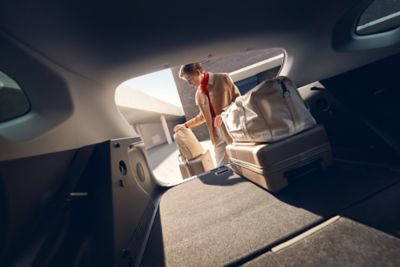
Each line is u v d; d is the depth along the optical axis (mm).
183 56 1320
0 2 602
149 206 1438
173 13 885
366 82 1155
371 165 1221
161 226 1275
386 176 1066
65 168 779
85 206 812
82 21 793
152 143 18703
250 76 7902
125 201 972
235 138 1585
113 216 803
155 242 1093
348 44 1235
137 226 1055
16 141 606
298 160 1205
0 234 495
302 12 1140
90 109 1228
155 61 1309
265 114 1162
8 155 540
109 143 929
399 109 1041
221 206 1322
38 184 631
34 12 677
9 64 789
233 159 1740
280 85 1161
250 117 1211
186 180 2195
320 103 1421
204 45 1265
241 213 1150
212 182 1894
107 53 1085
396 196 881
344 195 1013
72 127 956
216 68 8461
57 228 659
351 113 1236
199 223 1182
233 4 943
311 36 1349
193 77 2211
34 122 789
